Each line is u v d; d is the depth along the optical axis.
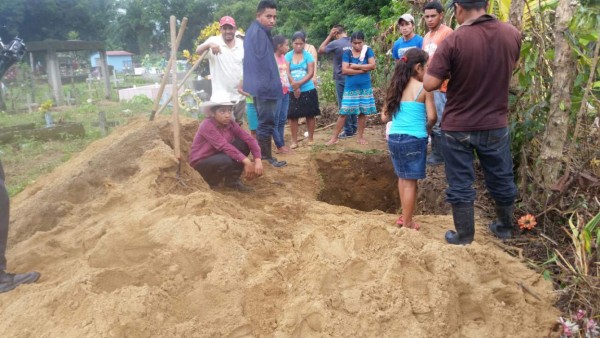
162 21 51.16
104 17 55.69
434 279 3.17
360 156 7.05
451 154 3.85
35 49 17.44
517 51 3.64
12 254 3.76
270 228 4.23
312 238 3.55
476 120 3.69
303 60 7.13
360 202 7.07
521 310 3.29
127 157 5.14
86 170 4.90
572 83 4.39
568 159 4.17
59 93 17.72
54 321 2.91
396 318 2.93
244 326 2.95
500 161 3.85
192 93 9.83
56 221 4.34
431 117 4.04
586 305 3.31
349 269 3.20
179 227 3.54
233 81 6.57
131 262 3.49
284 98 6.88
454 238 4.05
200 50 6.32
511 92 5.09
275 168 6.51
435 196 5.67
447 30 5.59
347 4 22.58
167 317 2.96
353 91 7.25
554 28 4.63
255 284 3.12
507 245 4.13
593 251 3.70
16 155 8.62
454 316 3.09
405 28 6.65
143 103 15.88
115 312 2.85
